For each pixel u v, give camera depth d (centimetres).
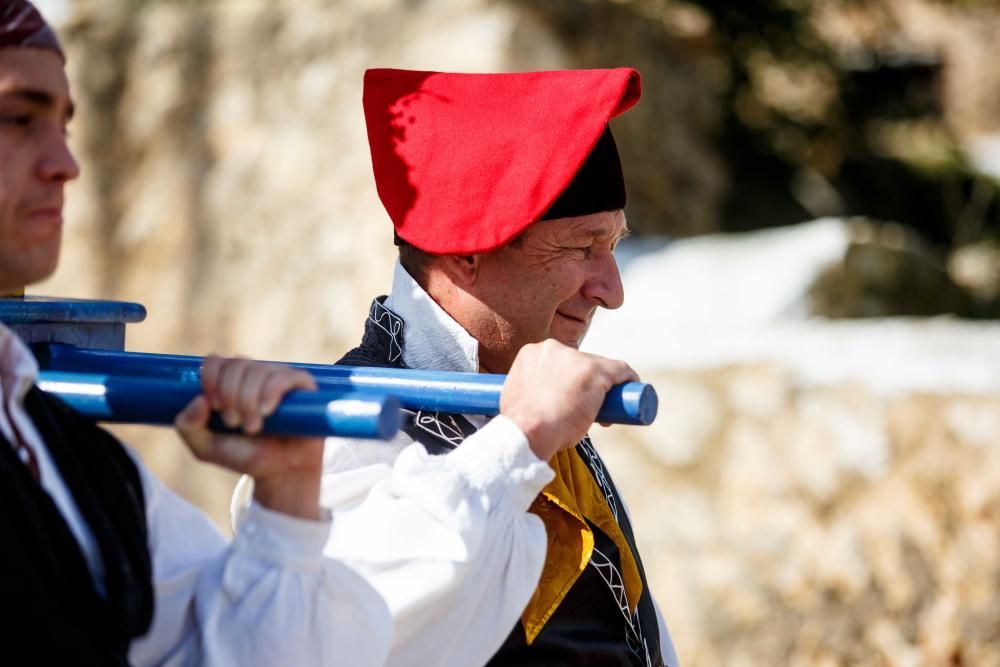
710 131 2080
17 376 310
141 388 338
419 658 411
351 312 1748
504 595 417
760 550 1201
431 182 500
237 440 334
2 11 310
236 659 338
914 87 2734
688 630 1193
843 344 1336
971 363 1274
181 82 1992
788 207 2114
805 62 2222
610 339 1390
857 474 1210
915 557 1174
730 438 1252
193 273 1916
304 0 1914
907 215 2364
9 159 313
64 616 291
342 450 468
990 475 1182
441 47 1755
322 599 348
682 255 1641
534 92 498
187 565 354
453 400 421
